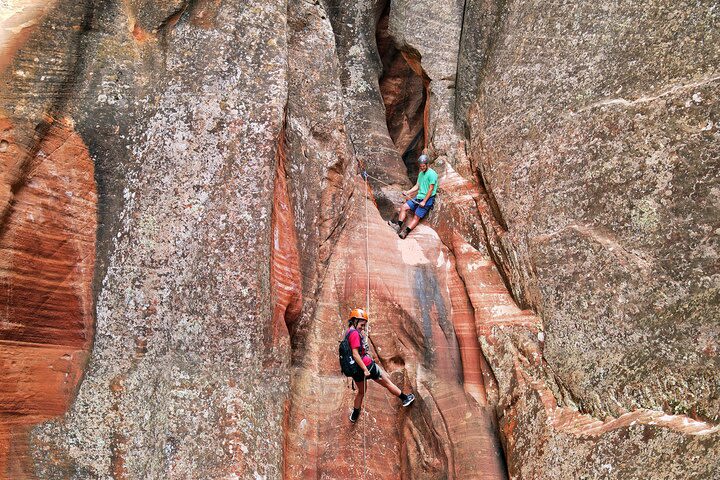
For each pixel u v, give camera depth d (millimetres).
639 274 7648
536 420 8141
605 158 8281
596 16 9055
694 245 7289
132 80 8039
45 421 7109
